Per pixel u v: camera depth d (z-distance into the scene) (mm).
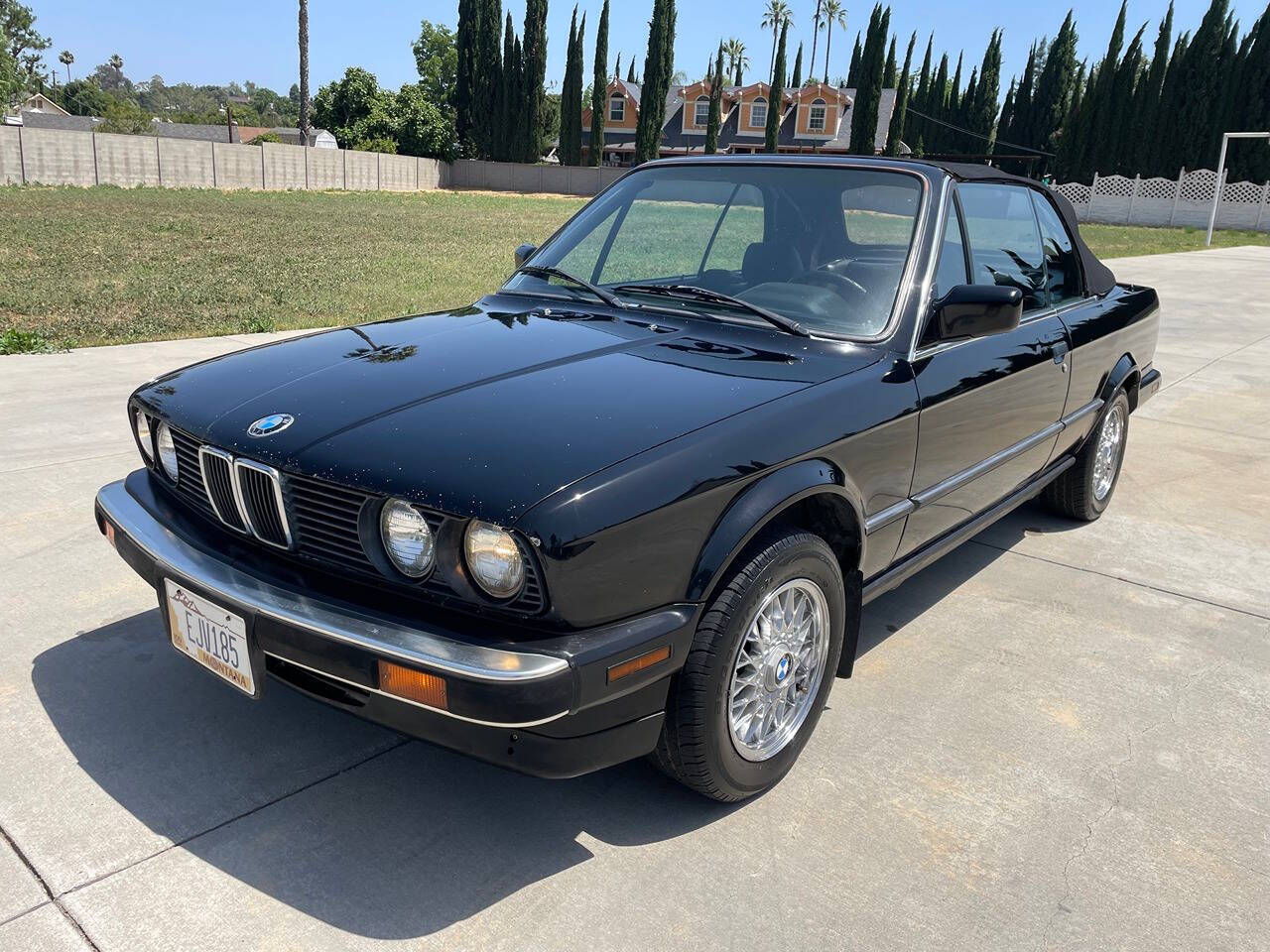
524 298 3318
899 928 2115
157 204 28891
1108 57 49344
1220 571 4293
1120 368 4641
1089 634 3637
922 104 70688
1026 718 3020
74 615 3369
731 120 65500
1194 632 3678
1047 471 4227
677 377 2516
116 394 6258
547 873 2248
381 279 13562
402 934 2041
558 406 2275
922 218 3092
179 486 2615
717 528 2199
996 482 3619
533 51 57500
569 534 1908
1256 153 44281
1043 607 3865
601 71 60969
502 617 2000
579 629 2002
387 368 2562
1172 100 46781
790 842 2393
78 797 2436
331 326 9336
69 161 33875
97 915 2047
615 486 1997
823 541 2533
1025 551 4488
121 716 2793
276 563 2285
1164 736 2941
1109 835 2465
